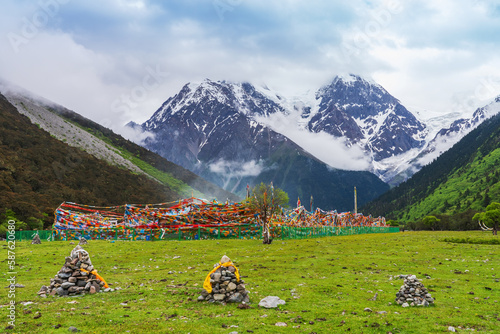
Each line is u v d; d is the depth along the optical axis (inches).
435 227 7736.2
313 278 1136.8
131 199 7214.6
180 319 690.2
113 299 831.1
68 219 2987.2
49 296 851.4
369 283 1059.3
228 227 3068.4
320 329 652.1
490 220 4338.1
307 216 3654.0
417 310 778.2
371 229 5807.1
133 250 1854.1
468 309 788.6
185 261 1510.8
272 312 748.6
